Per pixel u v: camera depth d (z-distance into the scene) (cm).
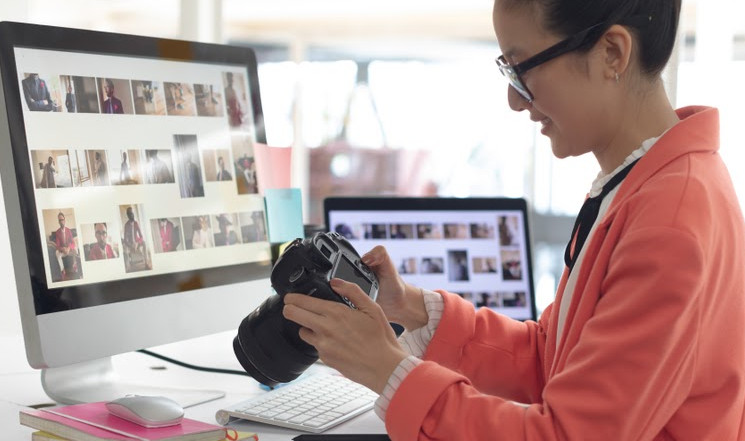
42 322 98
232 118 129
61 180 103
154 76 117
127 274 109
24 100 100
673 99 165
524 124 530
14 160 98
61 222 102
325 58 593
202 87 124
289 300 86
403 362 82
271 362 93
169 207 116
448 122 576
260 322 93
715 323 79
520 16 85
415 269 153
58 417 87
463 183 568
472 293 155
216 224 123
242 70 132
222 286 123
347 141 591
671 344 73
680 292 72
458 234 157
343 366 84
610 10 82
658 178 81
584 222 93
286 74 583
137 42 115
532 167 513
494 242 158
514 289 157
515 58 87
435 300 111
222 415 98
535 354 111
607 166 90
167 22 427
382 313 85
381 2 583
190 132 121
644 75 86
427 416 80
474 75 579
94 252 105
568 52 83
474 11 575
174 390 113
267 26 588
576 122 86
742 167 191
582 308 82
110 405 88
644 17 83
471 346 110
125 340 108
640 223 77
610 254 81
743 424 84
